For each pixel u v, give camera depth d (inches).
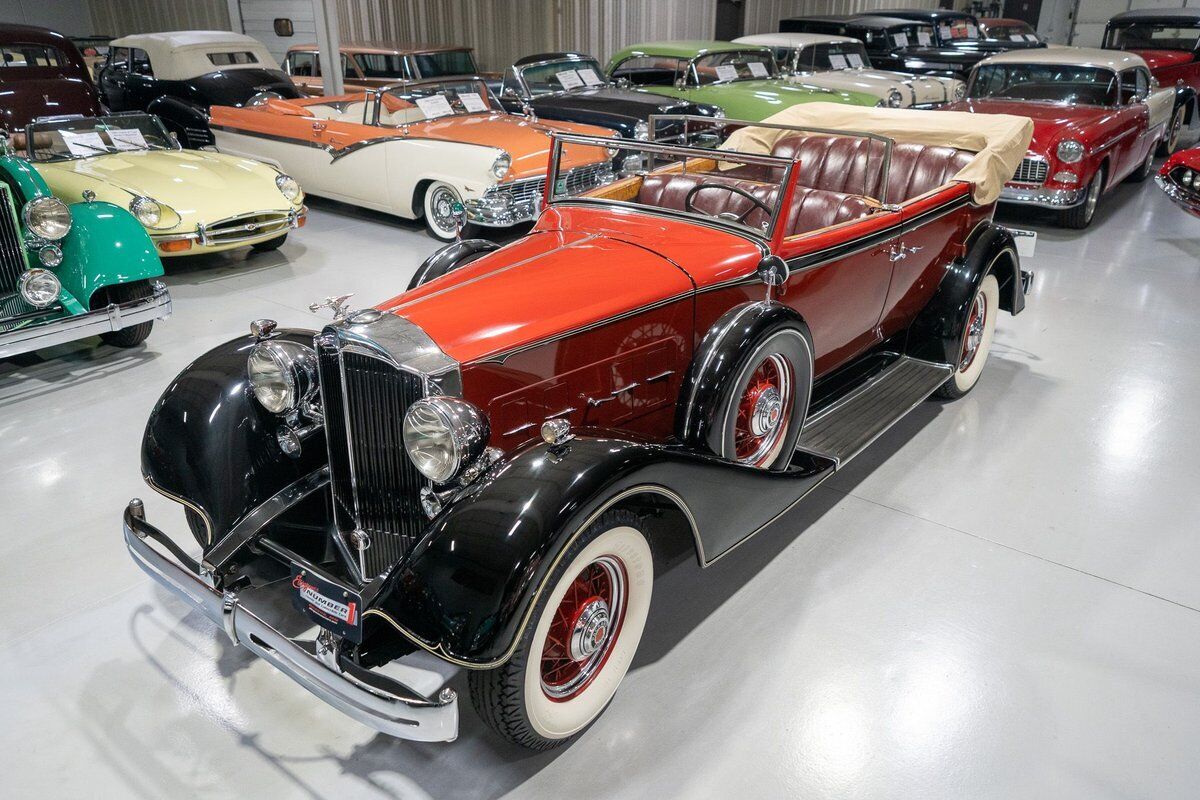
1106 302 222.5
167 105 356.2
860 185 160.2
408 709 72.1
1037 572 115.8
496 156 250.7
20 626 104.3
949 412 163.0
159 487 95.3
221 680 96.8
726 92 346.0
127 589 111.6
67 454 144.9
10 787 82.6
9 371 179.8
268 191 244.7
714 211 139.5
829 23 472.4
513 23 472.4
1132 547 121.6
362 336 85.9
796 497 106.1
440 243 278.7
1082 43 722.2
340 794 82.2
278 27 450.0
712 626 105.0
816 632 104.0
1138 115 312.7
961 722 91.0
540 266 107.0
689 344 110.3
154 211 215.9
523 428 94.3
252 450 96.4
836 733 89.3
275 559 90.6
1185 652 101.3
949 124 160.9
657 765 85.4
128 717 91.3
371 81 374.3
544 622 75.7
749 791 82.6
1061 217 290.5
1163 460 145.4
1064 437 153.2
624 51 377.7
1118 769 85.4
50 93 293.6
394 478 91.0
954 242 154.7
